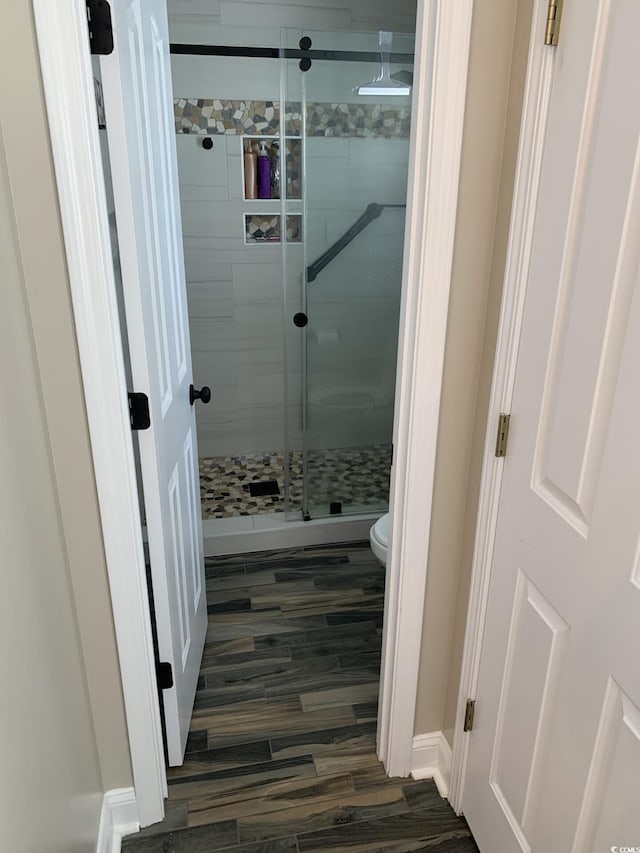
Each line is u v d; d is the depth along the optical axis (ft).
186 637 6.14
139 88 4.43
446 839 5.20
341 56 8.66
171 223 5.71
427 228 4.09
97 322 3.90
